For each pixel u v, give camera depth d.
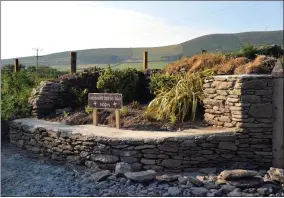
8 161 7.80
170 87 9.23
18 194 5.68
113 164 6.87
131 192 5.58
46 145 8.17
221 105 7.48
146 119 8.13
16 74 12.48
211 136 6.86
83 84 10.55
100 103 8.12
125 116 8.52
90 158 7.18
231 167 6.85
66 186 6.03
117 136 7.02
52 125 8.50
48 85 10.06
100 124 8.45
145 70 10.66
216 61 9.26
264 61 8.19
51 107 10.04
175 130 7.53
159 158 6.77
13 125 9.47
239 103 7.00
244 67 8.24
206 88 7.97
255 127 6.92
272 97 6.88
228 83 7.32
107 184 5.95
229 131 6.98
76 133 7.46
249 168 6.87
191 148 6.80
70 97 10.30
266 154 6.91
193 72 9.02
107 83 9.93
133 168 6.75
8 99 10.22
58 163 7.63
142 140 6.79
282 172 5.97
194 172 6.70
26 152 8.67
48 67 15.92
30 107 10.16
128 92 10.05
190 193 5.50
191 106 8.17
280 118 6.80
